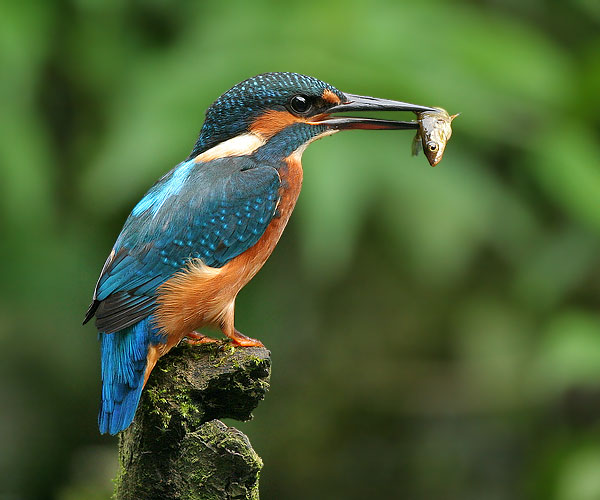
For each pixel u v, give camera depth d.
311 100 8.62
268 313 12.34
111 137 10.39
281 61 10.26
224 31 10.52
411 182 10.20
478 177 10.62
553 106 10.91
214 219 7.97
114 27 10.80
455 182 10.44
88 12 10.72
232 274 7.96
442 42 10.54
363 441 13.82
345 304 13.02
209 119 8.68
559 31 12.07
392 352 13.46
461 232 10.45
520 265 11.71
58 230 10.88
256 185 8.18
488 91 10.46
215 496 6.79
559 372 10.88
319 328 13.04
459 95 10.31
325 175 9.88
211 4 10.77
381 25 10.52
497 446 13.23
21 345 11.68
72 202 11.02
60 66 10.82
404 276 12.72
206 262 7.90
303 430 13.53
